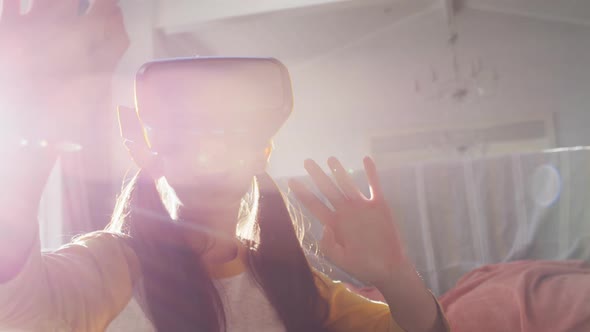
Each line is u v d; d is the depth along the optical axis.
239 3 3.94
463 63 5.16
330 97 5.47
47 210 2.63
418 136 5.23
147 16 3.91
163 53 4.05
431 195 2.44
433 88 5.20
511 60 5.07
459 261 2.39
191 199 0.47
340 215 0.54
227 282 0.54
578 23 4.88
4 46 0.32
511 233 2.37
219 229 0.52
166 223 0.51
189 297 0.50
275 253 0.57
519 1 4.59
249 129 0.44
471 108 5.13
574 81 4.94
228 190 0.46
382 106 5.34
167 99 0.43
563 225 2.32
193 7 3.94
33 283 0.37
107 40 0.35
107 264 0.47
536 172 2.37
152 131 0.44
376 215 0.53
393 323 0.58
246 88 0.44
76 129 0.34
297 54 5.27
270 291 0.55
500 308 1.44
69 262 0.44
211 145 0.44
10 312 0.36
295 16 4.04
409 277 0.54
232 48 4.85
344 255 0.53
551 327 1.30
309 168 0.53
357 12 4.58
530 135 4.98
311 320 0.58
